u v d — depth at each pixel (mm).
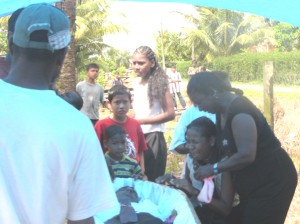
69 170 1658
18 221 1605
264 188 3084
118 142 3898
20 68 1724
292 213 5871
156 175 4648
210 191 3008
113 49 35656
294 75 29484
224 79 3105
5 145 1618
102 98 8656
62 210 1684
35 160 1623
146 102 4566
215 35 35406
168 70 19688
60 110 1687
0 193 1598
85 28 31281
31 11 1714
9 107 1640
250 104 3043
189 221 2555
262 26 35594
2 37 22484
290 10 4383
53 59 1756
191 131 3131
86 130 1702
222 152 3121
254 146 2947
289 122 10289
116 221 2672
